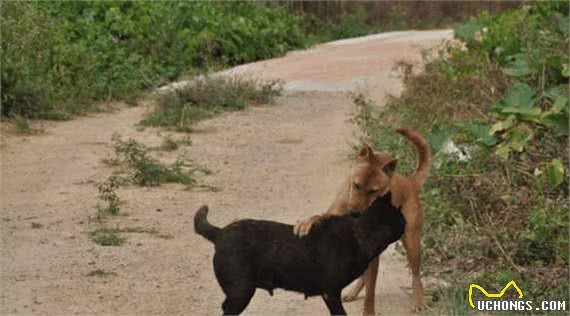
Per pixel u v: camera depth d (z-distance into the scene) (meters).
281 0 31.30
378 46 26.39
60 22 22.31
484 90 15.66
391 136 14.59
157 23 23.78
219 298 9.44
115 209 12.07
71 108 18.64
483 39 17.75
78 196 12.89
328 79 21.22
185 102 18.73
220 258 8.09
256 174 14.05
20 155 15.18
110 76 20.95
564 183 11.53
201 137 16.50
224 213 12.15
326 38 30.34
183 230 11.48
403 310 9.21
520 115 12.63
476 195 11.26
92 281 9.81
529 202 10.95
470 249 10.18
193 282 9.83
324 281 8.09
